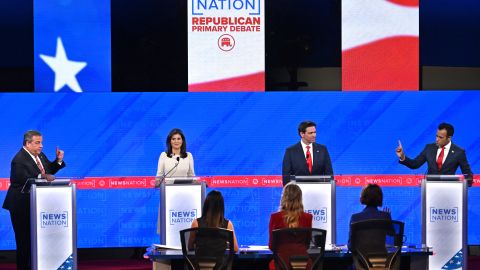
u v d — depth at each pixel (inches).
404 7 839.7
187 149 840.3
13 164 636.7
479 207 842.2
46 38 826.8
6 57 828.6
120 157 835.4
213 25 839.1
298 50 846.5
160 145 839.1
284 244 494.9
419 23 844.0
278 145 843.4
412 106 842.8
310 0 845.2
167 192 611.5
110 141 834.2
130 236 839.1
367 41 842.2
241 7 839.7
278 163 843.4
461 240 608.4
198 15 839.1
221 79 841.5
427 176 614.5
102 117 833.5
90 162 832.9
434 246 610.5
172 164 673.0
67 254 589.6
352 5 841.5
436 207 610.5
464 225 607.8
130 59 838.5
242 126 842.2
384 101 842.8
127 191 837.8
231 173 842.8
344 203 847.1
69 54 829.2
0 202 823.1
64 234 589.6
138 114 837.2
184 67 843.4
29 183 612.1
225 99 840.3
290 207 521.3
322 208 616.7
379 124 844.0
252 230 845.2
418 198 846.5
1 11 828.0
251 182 843.4
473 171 842.2
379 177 844.0
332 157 843.4
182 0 841.5
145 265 805.2
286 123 842.8
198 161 841.5
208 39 839.7
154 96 837.2
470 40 846.5
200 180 616.7
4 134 821.9
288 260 494.3
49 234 588.1
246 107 841.5
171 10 841.5
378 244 503.8
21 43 831.7
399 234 506.0
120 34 837.2
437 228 610.9
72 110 829.8
